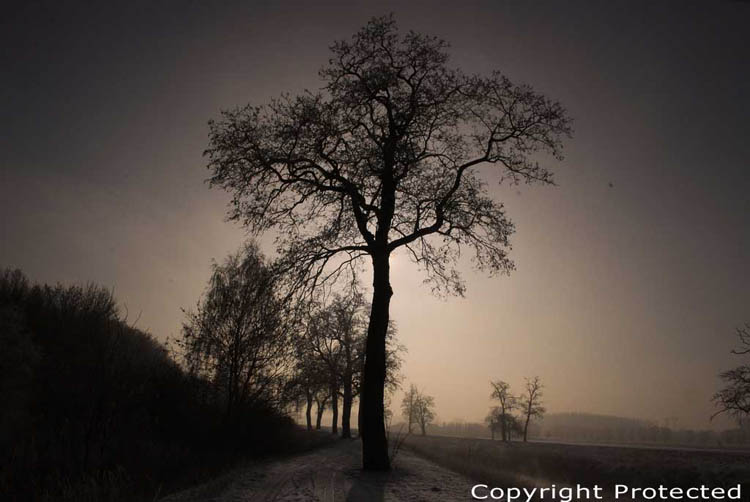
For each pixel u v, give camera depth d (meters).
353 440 48.78
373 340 17.05
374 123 19.12
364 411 16.64
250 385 21.70
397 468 17.14
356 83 18.42
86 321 14.91
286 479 13.77
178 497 10.66
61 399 13.73
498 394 111.12
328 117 18.22
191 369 21.17
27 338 16.27
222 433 20.39
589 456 49.22
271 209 18.75
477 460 28.91
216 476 14.40
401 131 18.56
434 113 19.11
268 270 19.50
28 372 14.89
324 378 34.50
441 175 19.42
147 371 16.22
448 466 19.45
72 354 14.09
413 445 41.44
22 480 10.88
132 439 15.98
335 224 19.20
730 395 38.19
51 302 20.78
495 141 19.44
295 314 18.94
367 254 19.48
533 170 19.64
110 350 13.84
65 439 12.95
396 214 19.73
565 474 32.00
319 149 18.20
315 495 10.95
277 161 17.97
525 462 36.50
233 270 22.08
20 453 11.91
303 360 22.91
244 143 18.12
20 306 19.27
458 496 11.40
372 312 17.42
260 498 10.48
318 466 17.80
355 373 48.44
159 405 19.20
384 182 18.55
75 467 12.13
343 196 19.20
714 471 35.16
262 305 21.20
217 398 21.75
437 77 18.81
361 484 12.95
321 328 21.83
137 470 13.32
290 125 17.72
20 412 13.95
